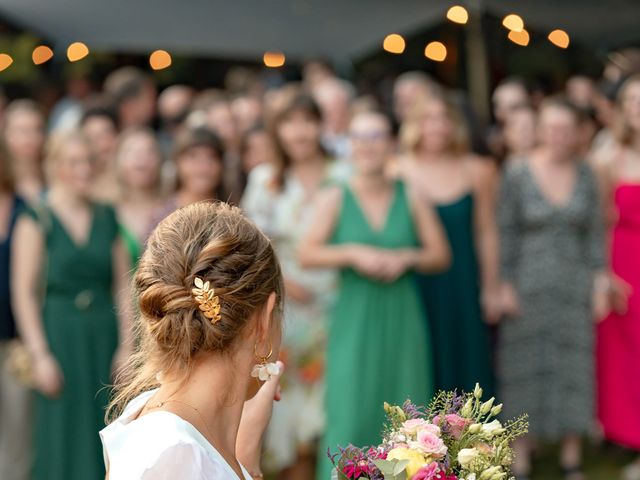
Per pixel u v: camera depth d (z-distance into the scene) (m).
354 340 5.89
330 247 6.00
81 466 6.07
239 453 2.73
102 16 8.74
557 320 7.02
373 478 2.48
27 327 6.12
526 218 7.00
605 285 7.06
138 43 8.82
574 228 7.01
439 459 2.52
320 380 6.57
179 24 8.88
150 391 2.40
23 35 10.98
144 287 2.32
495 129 8.61
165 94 9.45
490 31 10.34
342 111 8.75
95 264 6.13
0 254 6.18
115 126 7.20
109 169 6.75
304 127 6.54
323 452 5.89
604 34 8.30
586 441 8.25
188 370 2.27
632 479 7.21
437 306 6.69
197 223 2.36
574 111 6.98
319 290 6.56
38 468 6.11
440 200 6.75
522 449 7.07
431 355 6.68
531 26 8.38
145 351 2.34
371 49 9.15
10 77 10.96
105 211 6.25
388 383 5.91
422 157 6.85
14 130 7.57
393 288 5.94
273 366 2.37
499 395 7.14
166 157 8.10
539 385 7.05
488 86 9.88
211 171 6.14
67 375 6.07
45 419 6.11
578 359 7.04
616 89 8.32
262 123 7.56
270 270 2.36
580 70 10.57
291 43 9.09
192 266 2.28
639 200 7.19
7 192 6.24
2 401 6.36
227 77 12.47
